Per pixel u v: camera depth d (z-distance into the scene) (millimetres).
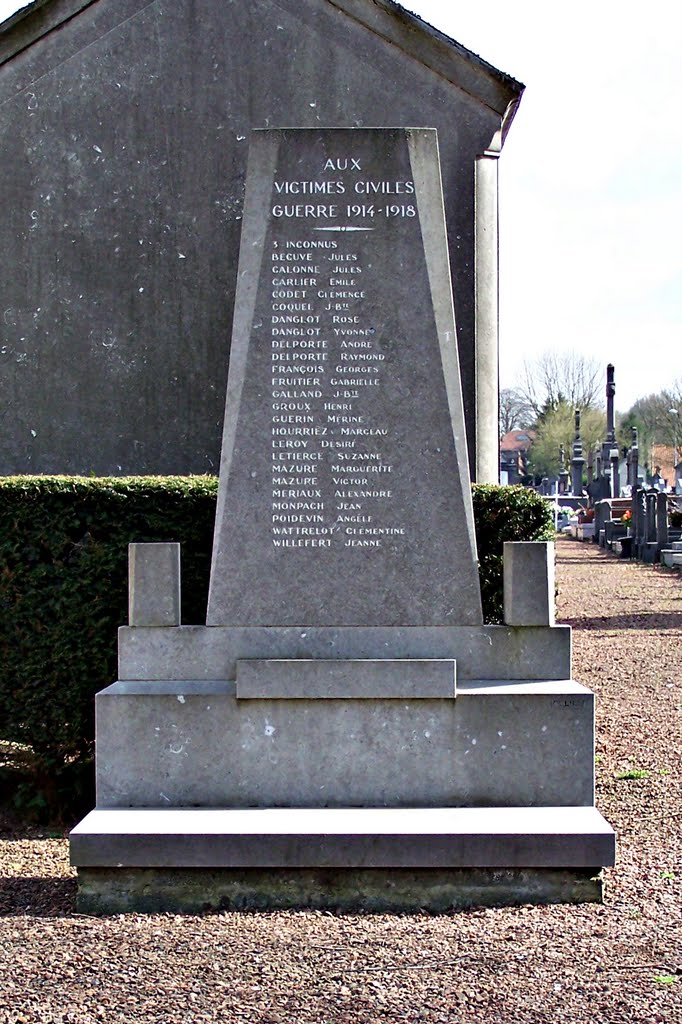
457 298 10398
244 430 5887
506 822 5305
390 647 5785
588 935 4863
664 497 31578
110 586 6949
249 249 5949
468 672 5793
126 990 4371
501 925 4973
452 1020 4113
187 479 7352
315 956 4656
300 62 10477
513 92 10391
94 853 5164
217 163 10500
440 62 10391
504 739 5566
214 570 5832
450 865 5168
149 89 10500
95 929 4984
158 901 5203
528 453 88938
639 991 4332
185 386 10523
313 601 5805
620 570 29109
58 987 4402
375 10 10375
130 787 5598
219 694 5586
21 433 10547
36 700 6930
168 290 10516
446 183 10422
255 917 5098
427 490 5855
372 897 5195
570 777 5562
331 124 10484
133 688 5680
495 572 7480
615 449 55406
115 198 10508
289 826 5246
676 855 6062
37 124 10500
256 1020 4125
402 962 4594
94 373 10531
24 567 6910
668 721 9891
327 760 5590
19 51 10430
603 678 12375
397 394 5891
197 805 5582
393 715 5586
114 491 6980
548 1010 4184
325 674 5570
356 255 5934
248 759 5586
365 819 5352
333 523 5848
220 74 10500
